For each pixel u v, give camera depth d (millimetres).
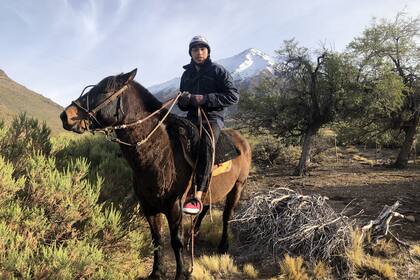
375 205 9109
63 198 4574
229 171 5422
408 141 16703
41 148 5902
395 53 15859
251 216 6566
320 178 13820
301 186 12148
